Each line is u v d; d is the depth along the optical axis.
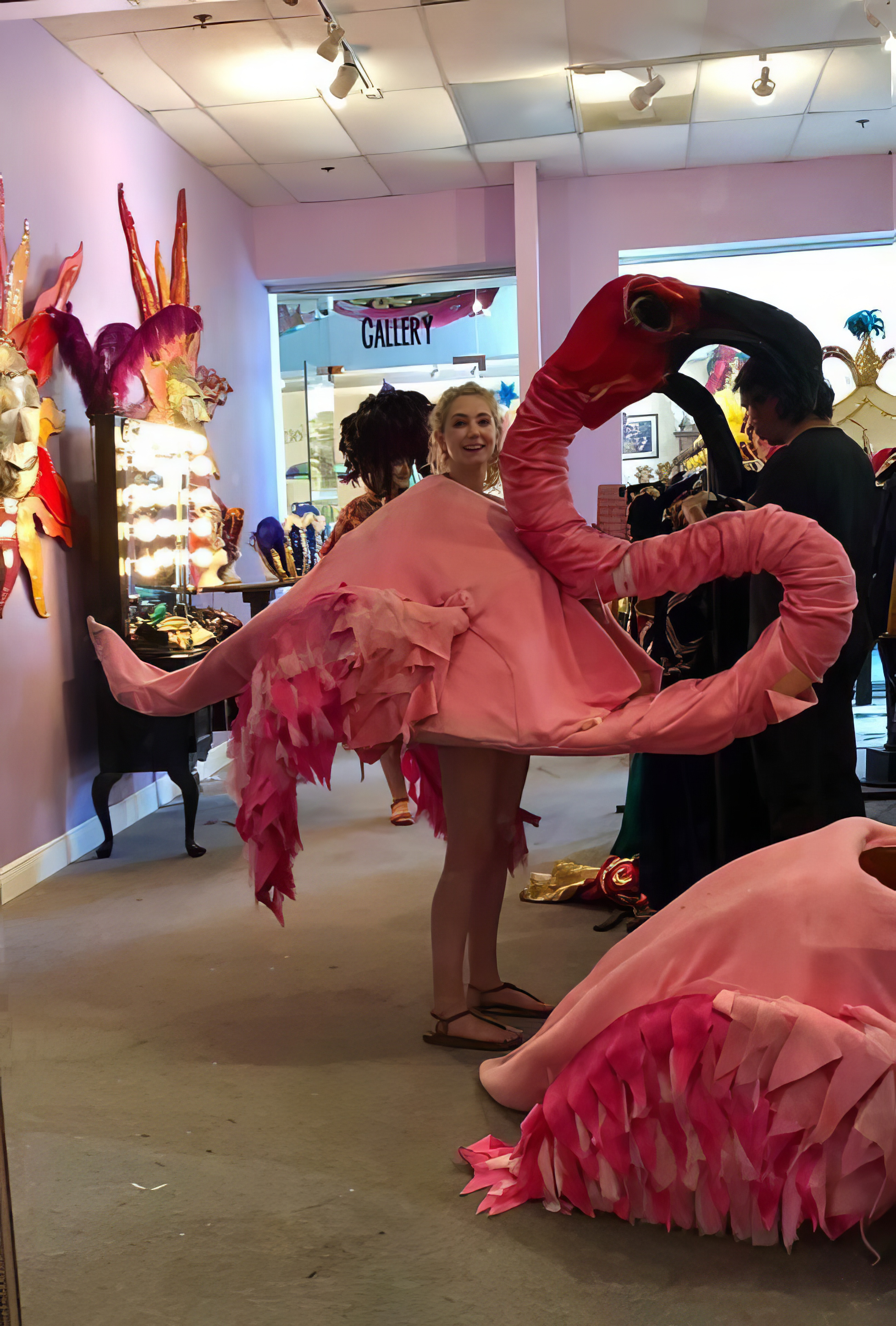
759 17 4.66
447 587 2.21
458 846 2.29
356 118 5.58
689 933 1.66
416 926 3.17
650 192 6.79
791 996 1.58
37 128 4.06
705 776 2.71
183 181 5.80
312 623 2.19
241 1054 2.32
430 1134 1.94
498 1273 1.51
